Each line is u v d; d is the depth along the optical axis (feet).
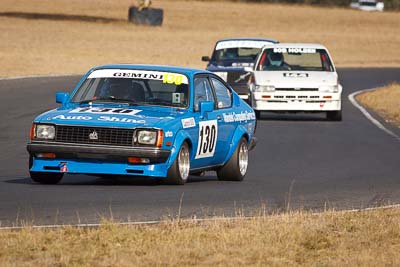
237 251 73.77
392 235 82.84
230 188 115.14
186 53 476.54
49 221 85.76
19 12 636.07
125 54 444.14
